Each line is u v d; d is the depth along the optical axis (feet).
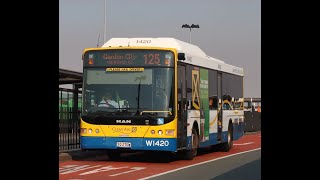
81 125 54.39
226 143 74.54
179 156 63.62
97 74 54.49
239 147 86.63
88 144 53.93
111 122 53.42
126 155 68.08
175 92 53.42
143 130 52.80
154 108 53.01
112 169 49.90
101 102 54.08
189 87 58.08
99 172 47.21
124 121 53.16
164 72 53.42
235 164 56.44
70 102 69.00
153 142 52.65
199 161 59.88
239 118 81.05
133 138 52.95
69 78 66.18
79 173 46.34
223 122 71.92
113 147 53.31
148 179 42.32
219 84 70.38
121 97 53.72
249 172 48.73
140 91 53.47
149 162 57.88
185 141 56.44
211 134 66.18
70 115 67.46
